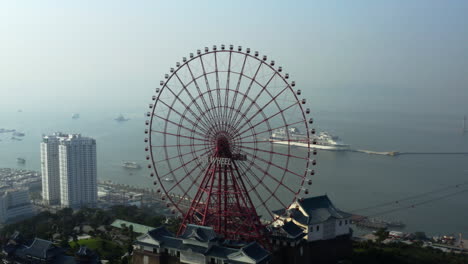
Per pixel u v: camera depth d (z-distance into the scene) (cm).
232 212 14900
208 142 15175
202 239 13638
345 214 17275
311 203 16938
